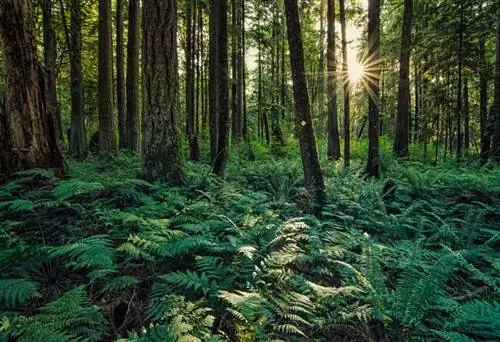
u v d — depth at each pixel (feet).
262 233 14.03
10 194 15.26
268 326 9.41
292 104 84.07
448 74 43.47
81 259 10.51
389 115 76.23
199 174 23.08
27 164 18.53
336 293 10.14
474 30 39.37
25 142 18.54
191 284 9.91
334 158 51.62
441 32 40.50
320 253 13.17
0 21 17.84
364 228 18.47
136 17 38.52
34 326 7.60
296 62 20.01
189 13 52.08
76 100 41.86
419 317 9.82
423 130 49.29
